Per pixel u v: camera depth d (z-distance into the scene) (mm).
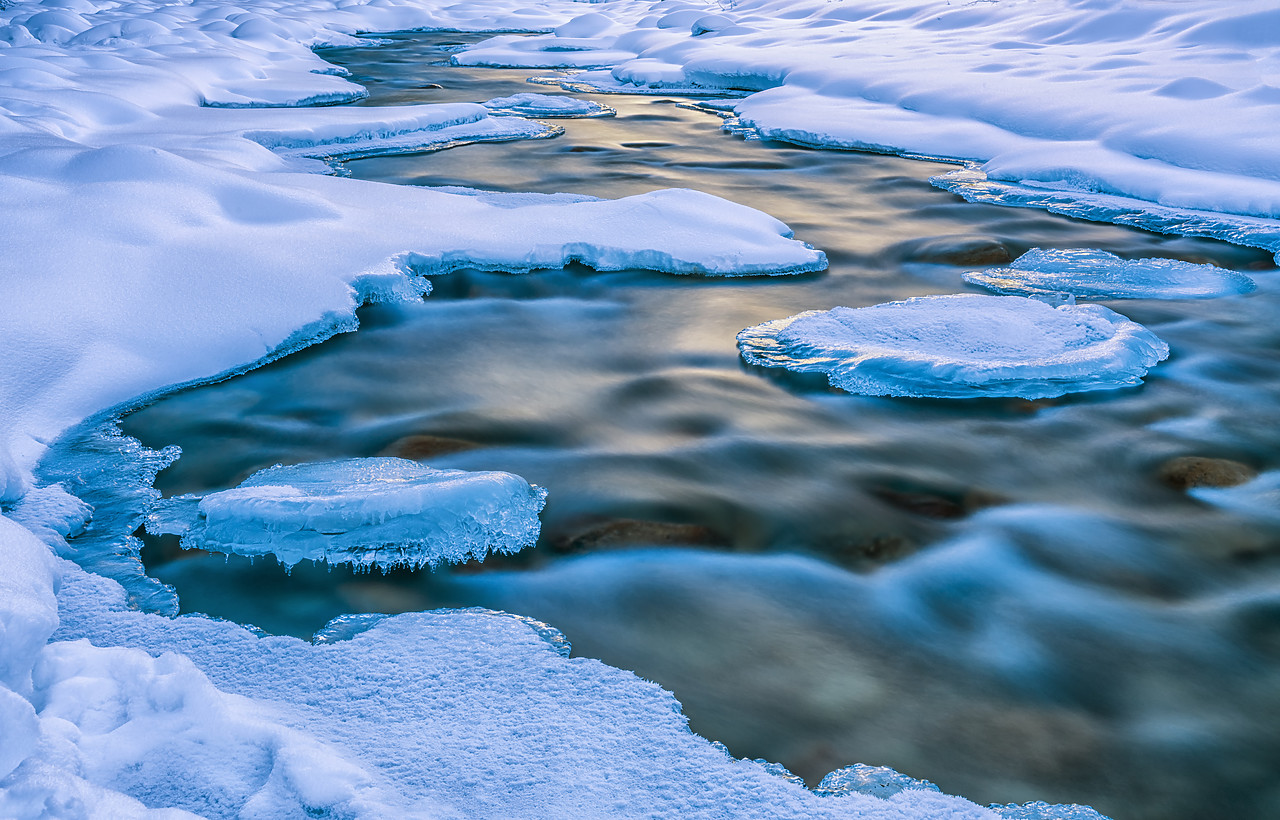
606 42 24000
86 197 5785
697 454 4348
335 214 6691
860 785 2371
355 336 5586
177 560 3359
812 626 3088
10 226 5285
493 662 2729
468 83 17781
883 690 2779
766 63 15984
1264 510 3896
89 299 4938
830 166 10781
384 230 6582
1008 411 4824
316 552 3367
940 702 2736
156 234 5645
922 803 2240
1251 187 8406
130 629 2854
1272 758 2561
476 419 4645
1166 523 3809
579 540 3543
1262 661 2971
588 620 3082
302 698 2533
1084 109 10703
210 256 5621
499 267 6516
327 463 4043
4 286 4762
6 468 3568
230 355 5027
